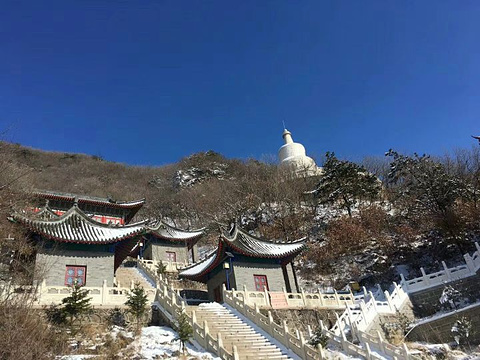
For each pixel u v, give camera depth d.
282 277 30.81
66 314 19.23
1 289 14.59
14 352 11.70
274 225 51.75
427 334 23.09
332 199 50.91
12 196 27.34
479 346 20.48
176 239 48.00
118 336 18.70
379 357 18.52
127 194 93.75
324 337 20.34
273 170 76.19
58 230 25.59
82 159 123.25
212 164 102.81
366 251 40.53
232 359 16.20
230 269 29.56
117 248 28.73
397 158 51.25
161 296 23.14
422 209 40.94
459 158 53.19
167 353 17.33
